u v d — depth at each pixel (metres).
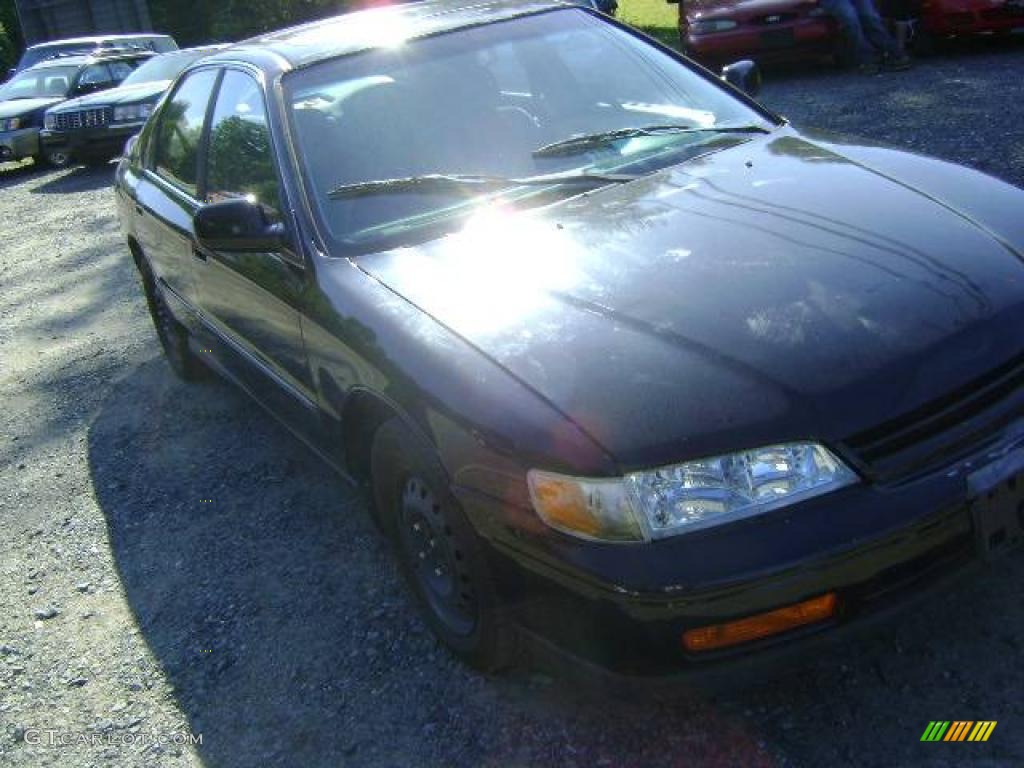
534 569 2.32
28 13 23.42
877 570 2.17
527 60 3.69
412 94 3.50
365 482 3.22
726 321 2.42
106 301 7.18
